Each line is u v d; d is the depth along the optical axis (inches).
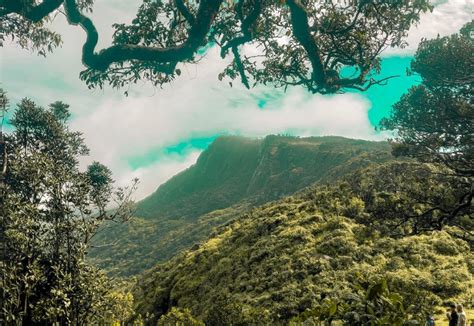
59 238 462.6
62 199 466.9
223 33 318.0
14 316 413.7
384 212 612.1
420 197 601.3
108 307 512.4
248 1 302.4
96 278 475.5
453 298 1295.5
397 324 438.9
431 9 292.7
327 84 291.6
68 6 248.4
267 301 1561.3
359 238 1843.0
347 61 307.3
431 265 1571.1
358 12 288.8
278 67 325.7
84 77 280.5
